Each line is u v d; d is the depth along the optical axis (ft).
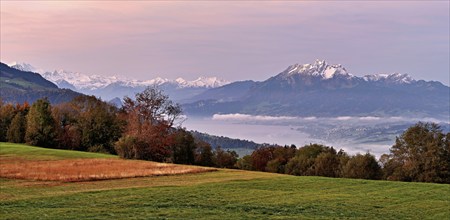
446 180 277.64
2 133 401.90
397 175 286.66
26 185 165.68
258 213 112.27
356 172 303.27
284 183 168.66
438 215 115.34
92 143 374.43
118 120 376.48
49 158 272.51
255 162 409.08
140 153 305.32
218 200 129.08
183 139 347.15
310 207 122.01
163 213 108.06
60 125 389.80
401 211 119.55
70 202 122.93
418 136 289.12
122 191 144.56
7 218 99.55
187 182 172.35
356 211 118.42
